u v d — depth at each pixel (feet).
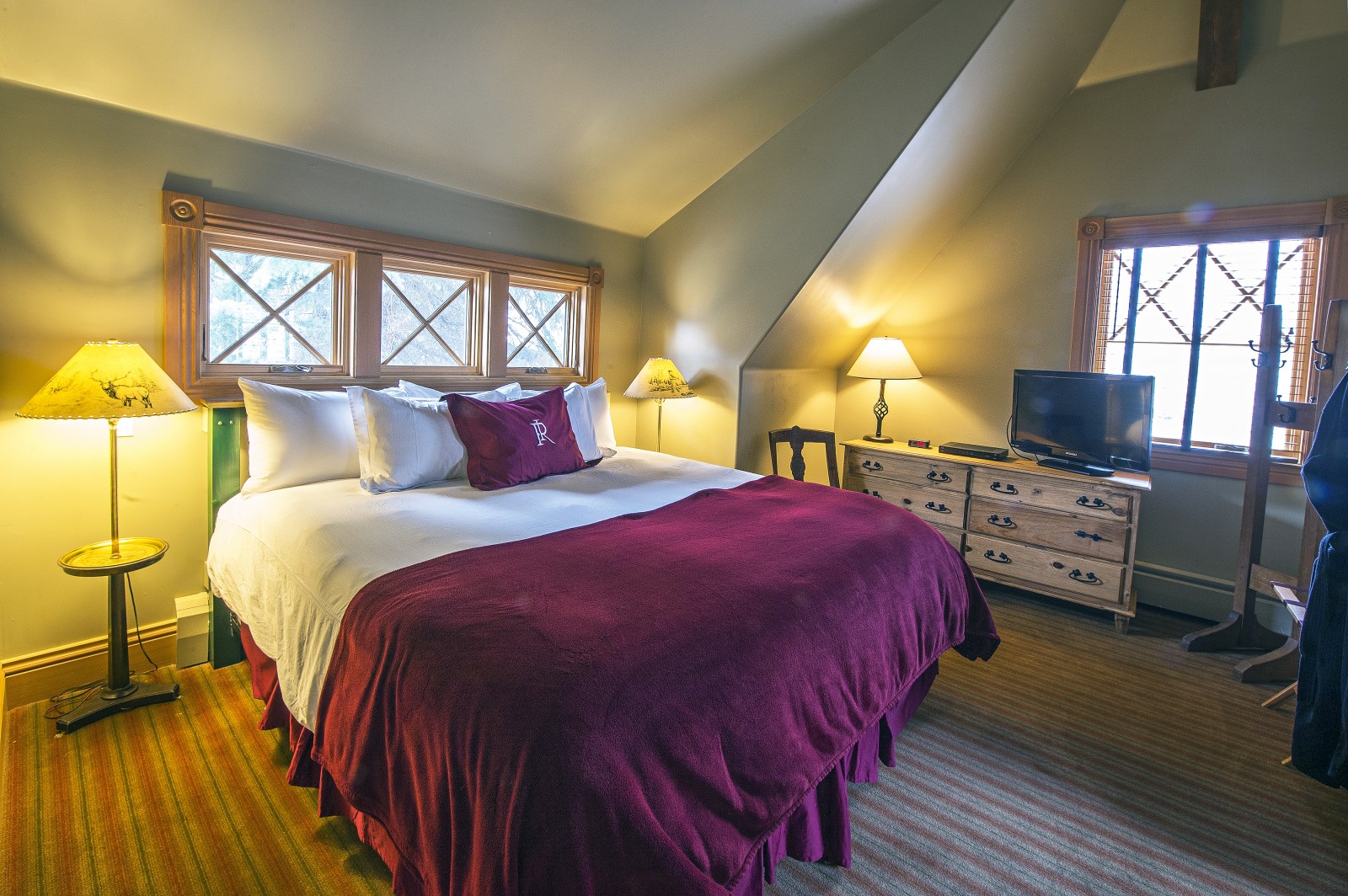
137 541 7.63
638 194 11.82
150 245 7.75
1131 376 9.80
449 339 10.92
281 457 7.78
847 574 5.78
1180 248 10.62
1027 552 10.86
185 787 6.10
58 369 7.30
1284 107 9.53
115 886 5.00
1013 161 11.88
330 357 9.65
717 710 4.17
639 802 3.59
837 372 14.58
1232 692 8.37
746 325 11.76
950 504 11.64
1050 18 8.80
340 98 8.12
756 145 11.14
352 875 5.17
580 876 3.36
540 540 6.10
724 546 6.12
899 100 9.25
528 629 4.28
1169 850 5.65
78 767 6.33
